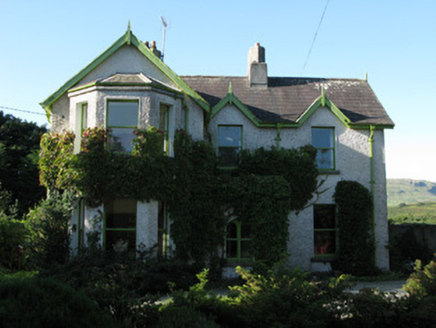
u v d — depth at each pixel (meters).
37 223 15.48
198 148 16.58
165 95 15.92
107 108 15.36
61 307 6.09
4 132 30.98
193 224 16.19
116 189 14.68
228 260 16.78
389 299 8.94
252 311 8.42
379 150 19.17
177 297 8.88
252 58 21.69
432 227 20.52
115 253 14.30
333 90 21.17
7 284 6.15
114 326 6.58
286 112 19.47
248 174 17.89
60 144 15.74
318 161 18.98
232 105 18.70
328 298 8.87
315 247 18.41
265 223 16.20
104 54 16.61
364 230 18.19
